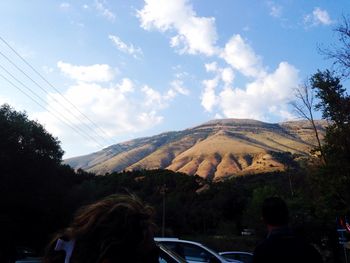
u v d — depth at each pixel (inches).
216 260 460.4
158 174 4276.6
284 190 2812.5
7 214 1584.6
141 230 75.1
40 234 1742.1
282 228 172.1
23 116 1695.4
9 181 1556.3
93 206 77.5
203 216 3558.1
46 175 1717.5
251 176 5423.2
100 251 72.6
